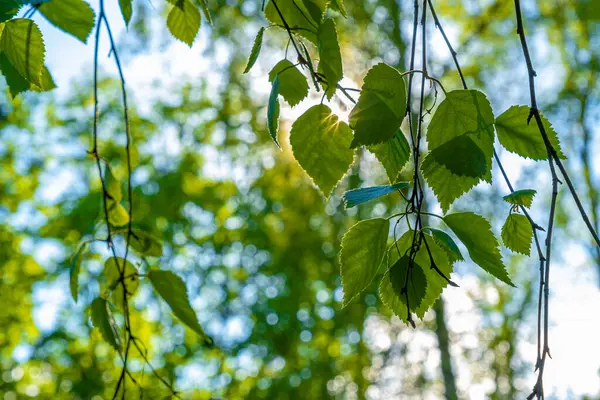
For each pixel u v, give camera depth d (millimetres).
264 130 11227
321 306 12289
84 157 12375
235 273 12852
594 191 11773
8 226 12070
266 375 12359
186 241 12484
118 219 1631
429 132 1025
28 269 11789
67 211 11930
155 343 12227
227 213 12266
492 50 10234
